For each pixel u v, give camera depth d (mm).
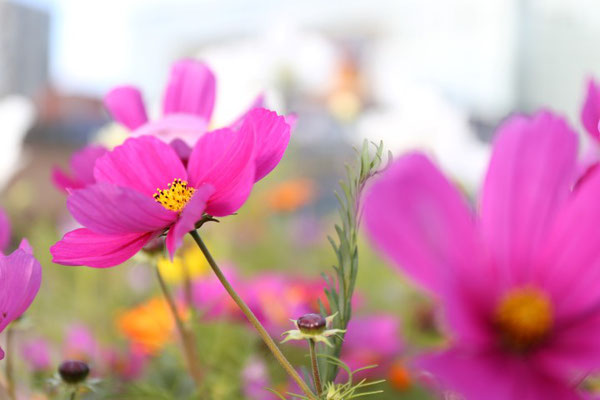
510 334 262
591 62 3795
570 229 270
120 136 1163
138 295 939
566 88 3727
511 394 244
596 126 277
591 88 281
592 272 267
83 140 1735
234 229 1461
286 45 1666
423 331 877
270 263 1473
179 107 375
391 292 1110
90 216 271
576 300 266
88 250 286
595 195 270
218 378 555
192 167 302
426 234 256
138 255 409
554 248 270
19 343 600
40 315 839
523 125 279
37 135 1577
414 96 1150
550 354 258
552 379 253
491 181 276
